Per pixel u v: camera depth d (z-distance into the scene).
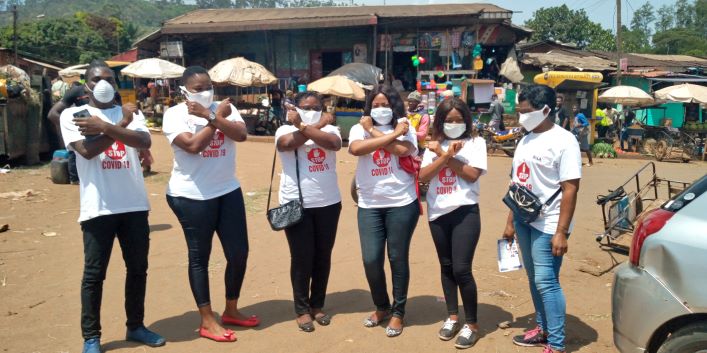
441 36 20.08
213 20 22.25
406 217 4.32
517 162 4.05
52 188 9.93
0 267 5.84
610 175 13.47
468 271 4.21
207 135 4.08
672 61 31.17
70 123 3.89
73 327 4.50
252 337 4.36
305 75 21.86
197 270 4.28
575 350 4.12
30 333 4.37
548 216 3.89
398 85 19.83
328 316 4.68
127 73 18.92
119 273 5.74
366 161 4.35
